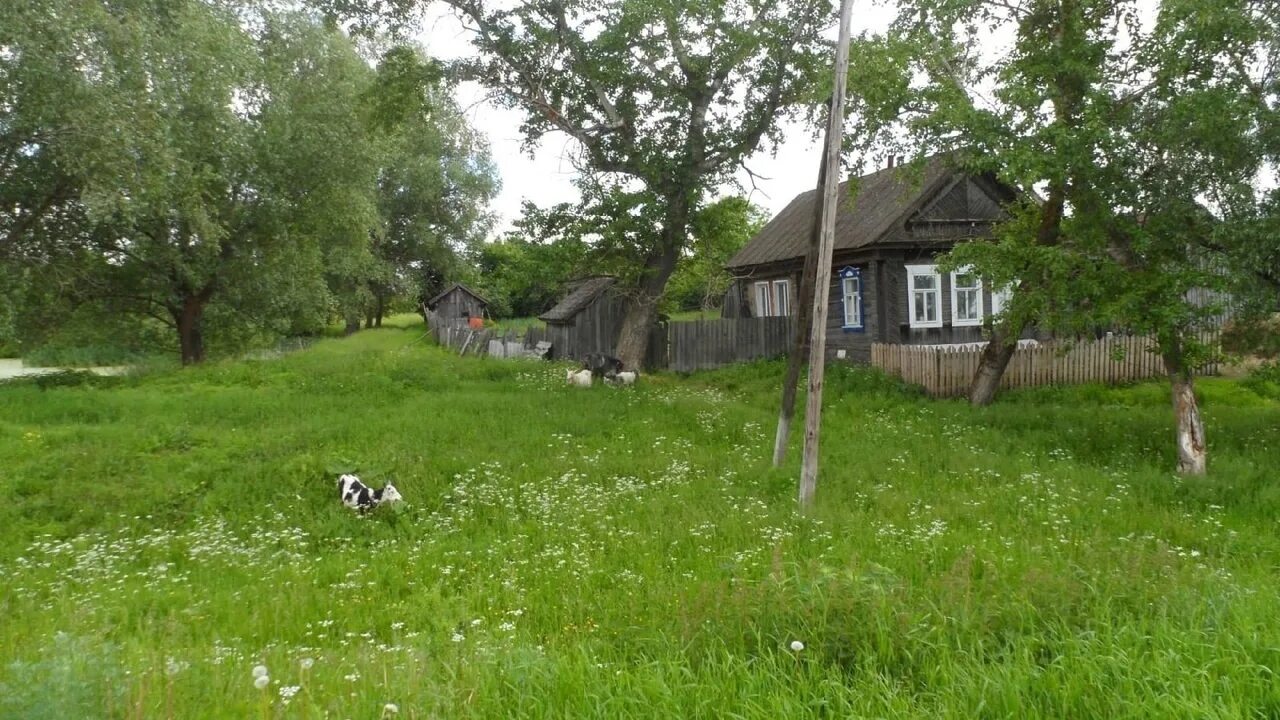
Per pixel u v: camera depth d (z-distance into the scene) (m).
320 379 21.19
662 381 24.62
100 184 20.28
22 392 18.98
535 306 61.66
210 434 14.74
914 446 14.31
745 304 34.06
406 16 21.61
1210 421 16.05
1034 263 13.44
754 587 6.30
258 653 6.20
